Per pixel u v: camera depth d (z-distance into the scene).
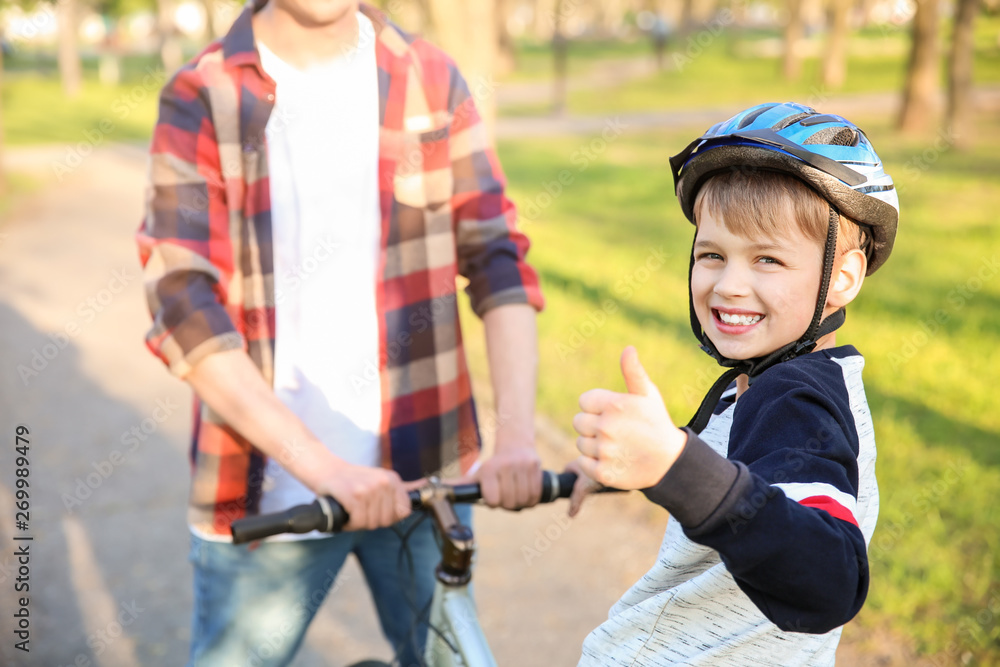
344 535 1.82
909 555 3.13
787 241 1.14
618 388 4.81
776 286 1.15
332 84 1.74
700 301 1.23
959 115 13.16
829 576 0.95
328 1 1.63
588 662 1.32
